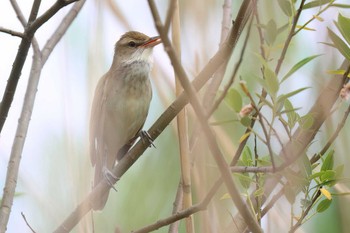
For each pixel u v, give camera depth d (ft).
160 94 24.26
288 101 19.13
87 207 20.33
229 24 23.06
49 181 22.77
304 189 19.29
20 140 24.67
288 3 20.04
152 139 22.33
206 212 19.54
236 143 22.67
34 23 22.04
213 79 21.34
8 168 23.94
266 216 20.66
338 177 19.38
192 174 20.71
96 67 21.66
